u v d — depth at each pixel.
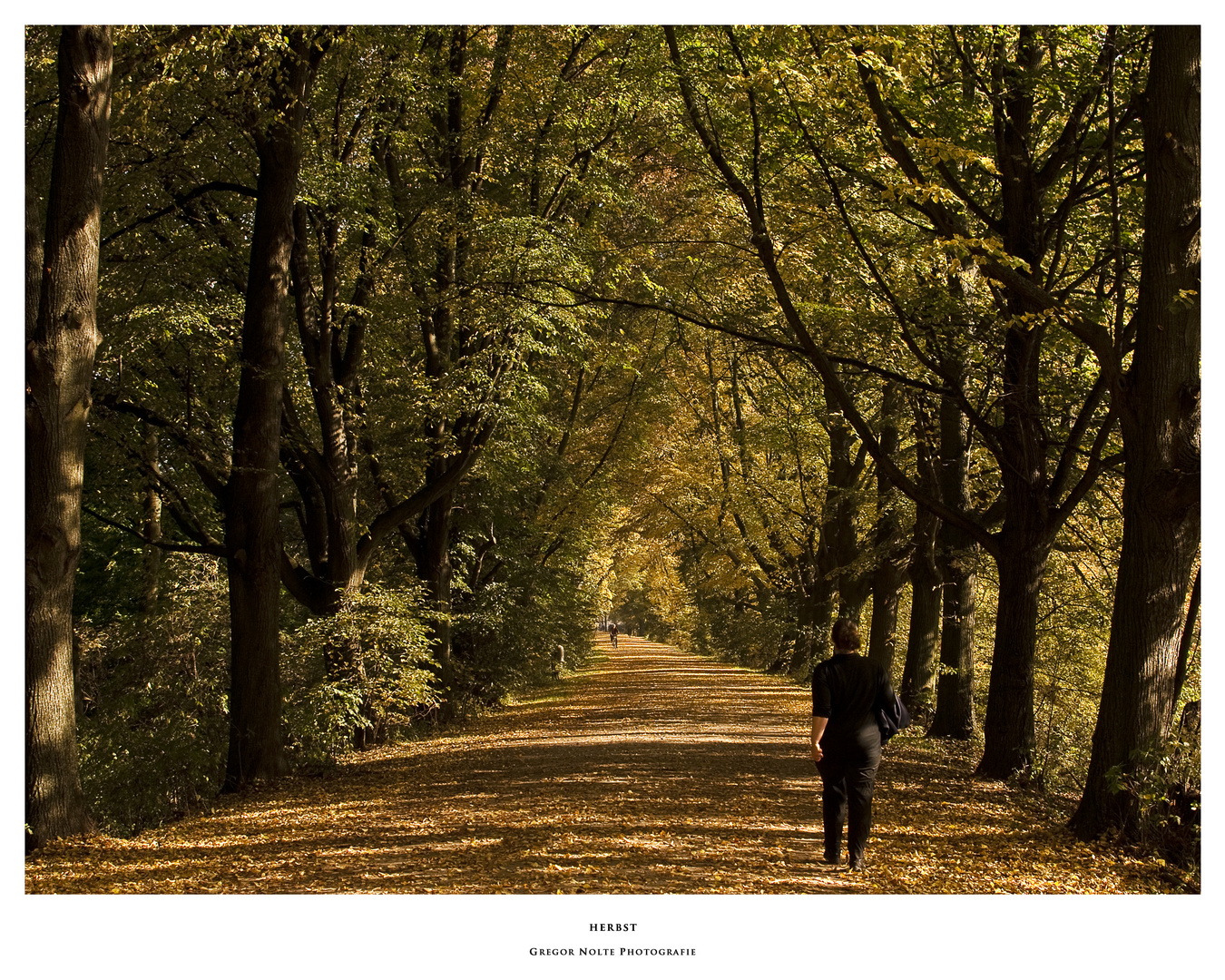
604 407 28.02
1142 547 8.65
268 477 12.81
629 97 17.42
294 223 14.45
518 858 7.77
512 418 17.31
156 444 14.96
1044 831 8.93
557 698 26.28
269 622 12.79
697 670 38.16
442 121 17.91
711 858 7.73
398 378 16.69
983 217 12.02
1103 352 8.93
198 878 7.56
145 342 13.02
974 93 11.80
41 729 8.78
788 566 33.16
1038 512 12.17
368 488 18.75
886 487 19.94
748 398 32.56
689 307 14.18
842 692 7.60
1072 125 11.80
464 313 16.27
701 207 17.55
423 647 15.15
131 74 10.34
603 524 33.75
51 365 8.71
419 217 15.41
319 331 14.88
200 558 18.89
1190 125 8.53
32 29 11.36
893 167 12.19
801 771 12.54
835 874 7.31
